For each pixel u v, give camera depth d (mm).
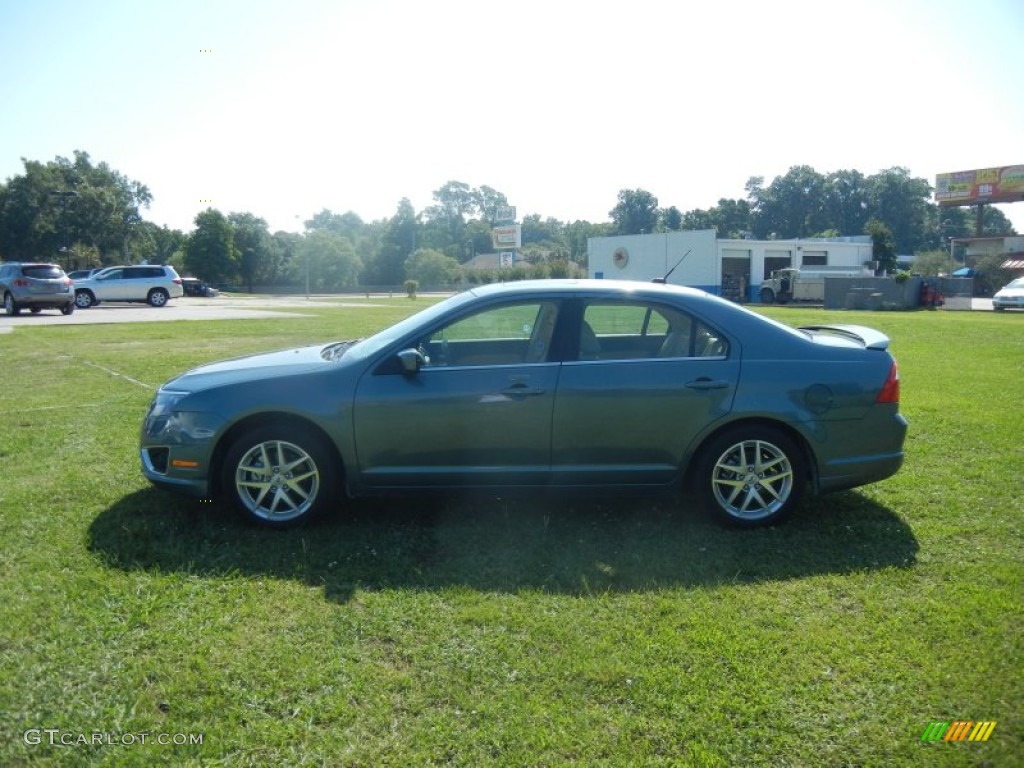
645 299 4688
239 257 78188
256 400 4469
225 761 2479
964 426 7441
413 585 3797
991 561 4125
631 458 4570
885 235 66812
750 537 4512
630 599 3668
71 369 11172
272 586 3740
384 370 4504
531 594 3707
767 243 49188
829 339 4992
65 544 4180
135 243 83000
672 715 2746
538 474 4539
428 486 4555
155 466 4641
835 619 3469
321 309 31906
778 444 4613
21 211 72562
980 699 2854
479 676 2979
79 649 3105
